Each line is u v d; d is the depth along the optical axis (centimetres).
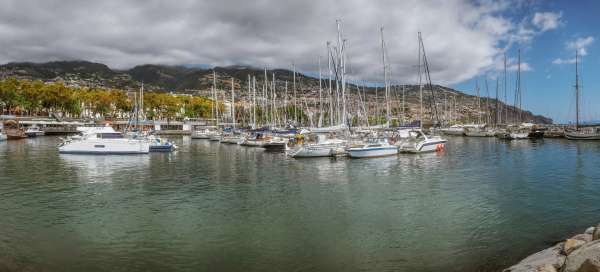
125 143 5953
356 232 1972
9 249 1766
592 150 6162
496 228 2020
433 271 1505
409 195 2825
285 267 1559
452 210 2380
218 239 1888
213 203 2631
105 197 2842
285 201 2667
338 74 6188
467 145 7731
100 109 16200
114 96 16488
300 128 8000
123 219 2248
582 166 4278
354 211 2378
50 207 2541
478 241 1830
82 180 3578
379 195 2834
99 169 4325
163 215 2333
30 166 4544
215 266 1573
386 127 6162
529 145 7438
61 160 5175
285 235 1936
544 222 2120
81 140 5878
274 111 10062
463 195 2808
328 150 5294
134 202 2678
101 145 5891
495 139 9800
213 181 3503
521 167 4278
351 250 1730
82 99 15612
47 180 3578
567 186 3111
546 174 3747
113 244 1828
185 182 3462
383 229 2017
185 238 1908
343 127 5697
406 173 3888
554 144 7531
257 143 7519
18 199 2775
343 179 3544
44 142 8681
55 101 13938
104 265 1588
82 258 1662
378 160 5000
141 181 3522
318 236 1916
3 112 13825
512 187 3091
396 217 2238
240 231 2006
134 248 1775
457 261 1598
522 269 1295
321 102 7331
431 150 5956
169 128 16812
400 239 1862
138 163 4906
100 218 2270
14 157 5497
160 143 6475
